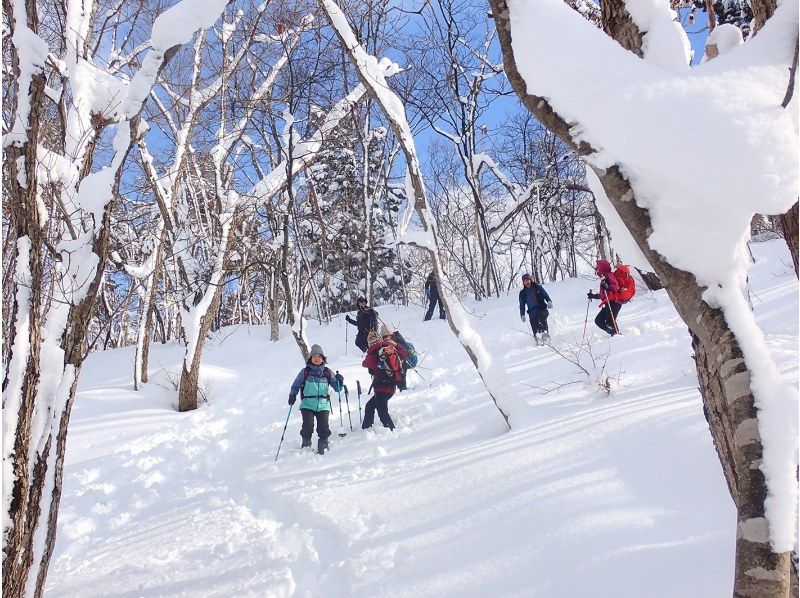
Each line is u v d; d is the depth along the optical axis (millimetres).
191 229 15805
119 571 4312
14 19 2811
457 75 19438
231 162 15391
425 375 10719
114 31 9594
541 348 10305
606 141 1332
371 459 6102
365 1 14578
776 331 6668
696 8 4969
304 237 19562
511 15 1484
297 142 12289
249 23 12367
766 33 1308
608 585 2594
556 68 1393
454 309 6203
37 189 2820
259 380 12547
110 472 7723
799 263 1738
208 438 8922
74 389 2811
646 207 1409
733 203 1259
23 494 2467
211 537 4750
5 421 2457
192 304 12102
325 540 4176
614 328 9586
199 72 12570
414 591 3039
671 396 5094
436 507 4137
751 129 1150
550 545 3088
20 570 2441
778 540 1253
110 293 22250
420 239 6262
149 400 11773
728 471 1769
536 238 24828
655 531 2963
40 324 2713
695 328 1412
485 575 2996
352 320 13586
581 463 4086
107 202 3008
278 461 6848
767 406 1286
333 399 9820
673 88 1253
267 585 3596
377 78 6070
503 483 4152
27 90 2756
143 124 3244
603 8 1755
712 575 2463
